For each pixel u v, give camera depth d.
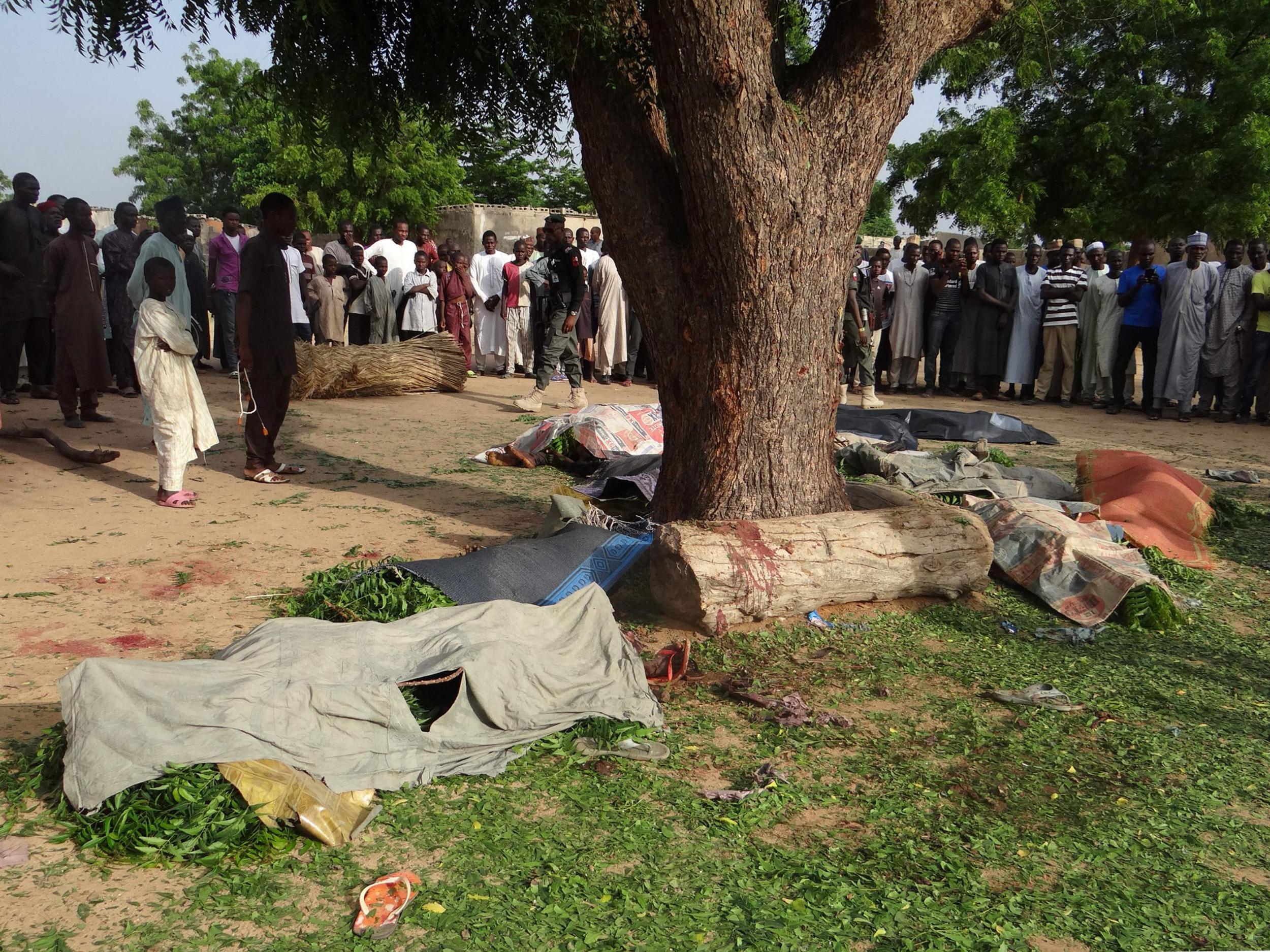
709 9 4.90
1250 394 12.14
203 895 2.83
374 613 4.63
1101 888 3.07
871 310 12.74
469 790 3.48
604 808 3.40
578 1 5.26
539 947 2.66
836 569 5.29
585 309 14.16
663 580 5.14
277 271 7.57
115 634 4.76
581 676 4.09
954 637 5.21
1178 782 3.75
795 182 5.31
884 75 5.42
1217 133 20.47
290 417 10.97
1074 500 7.61
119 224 11.32
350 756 3.39
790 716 4.17
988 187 20.44
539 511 7.30
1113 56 21.03
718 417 5.75
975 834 3.35
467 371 13.54
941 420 10.88
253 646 3.75
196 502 7.22
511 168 38.53
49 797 3.31
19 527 6.45
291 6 5.28
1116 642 5.22
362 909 2.76
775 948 2.69
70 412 9.51
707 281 5.52
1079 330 13.46
